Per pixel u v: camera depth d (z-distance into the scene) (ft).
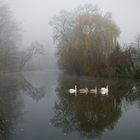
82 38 191.11
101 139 52.80
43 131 58.18
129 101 89.92
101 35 188.75
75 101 91.61
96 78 181.37
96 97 98.73
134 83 143.43
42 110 78.18
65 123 64.34
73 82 155.53
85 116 70.59
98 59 189.67
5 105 85.51
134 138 52.90
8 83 157.89
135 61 183.52
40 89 126.62
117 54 182.19
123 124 62.34
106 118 68.08
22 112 75.41
